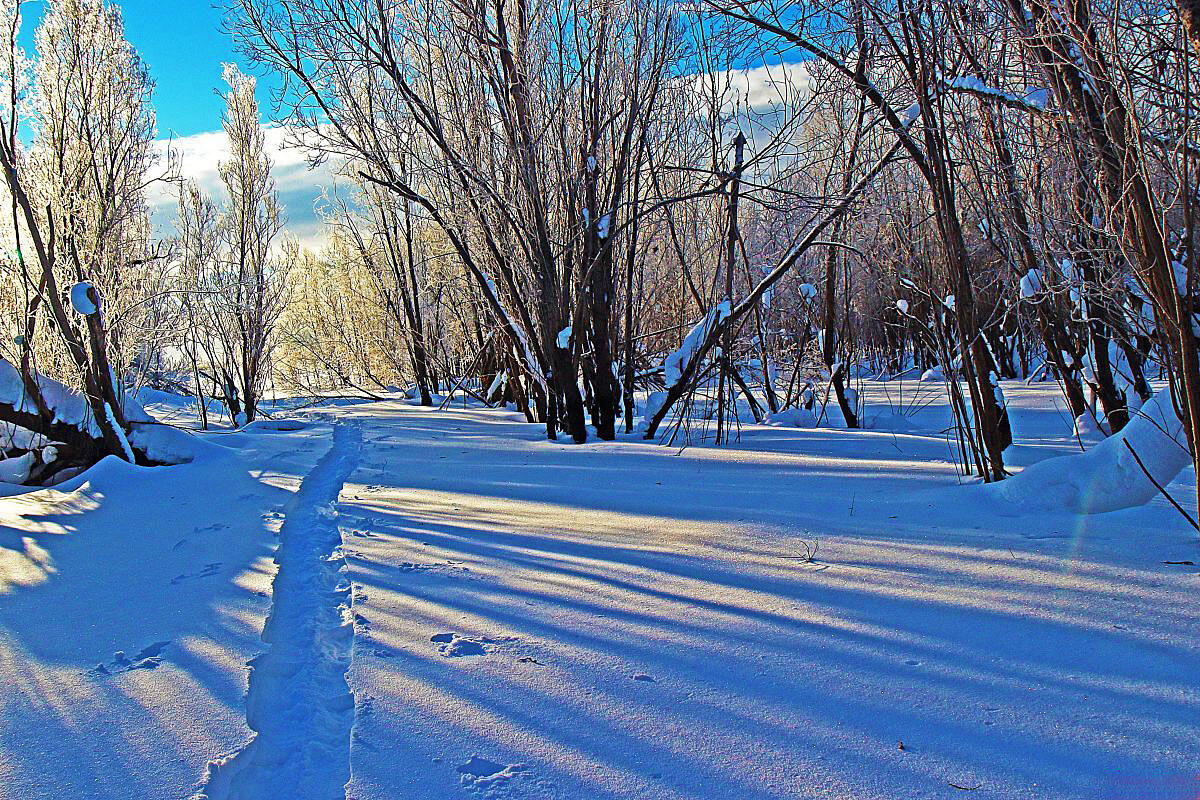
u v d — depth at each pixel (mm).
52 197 10133
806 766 2336
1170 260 3922
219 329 21094
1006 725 2490
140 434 10438
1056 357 8398
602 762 2422
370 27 9922
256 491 8016
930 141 5988
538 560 4715
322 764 2525
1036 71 5273
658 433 11922
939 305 7875
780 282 14148
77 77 10688
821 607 3627
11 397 9047
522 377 15375
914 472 7129
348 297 29812
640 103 10344
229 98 21875
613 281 11961
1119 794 2104
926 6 5789
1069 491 5074
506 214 10938
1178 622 3133
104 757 2643
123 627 3961
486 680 3041
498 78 10297
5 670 3432
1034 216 6711
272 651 3547
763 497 6270
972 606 3494
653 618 3625
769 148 9547
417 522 6020
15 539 6266
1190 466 4844
